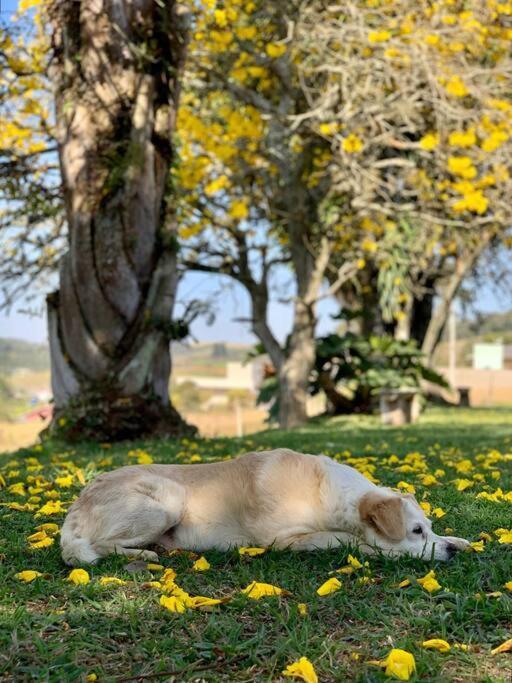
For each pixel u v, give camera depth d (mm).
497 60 6172
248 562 1729
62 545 1753
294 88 6516
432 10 5371
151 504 1788
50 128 5723
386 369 8773
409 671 1135
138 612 1393
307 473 1842
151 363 4602
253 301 8328
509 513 2141
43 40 5039
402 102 5605
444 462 3227
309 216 7797
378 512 1705
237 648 1232
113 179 4375
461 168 5742
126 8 4410
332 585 1466
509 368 22938
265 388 9492
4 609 1415
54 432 4477
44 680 1129
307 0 5707
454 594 1436
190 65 6445
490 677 1134
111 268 4438
